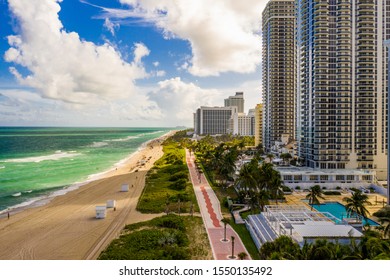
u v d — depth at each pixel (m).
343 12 128.62
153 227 66.81
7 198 103.38
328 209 83.12
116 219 74.81
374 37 127.62
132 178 135.38
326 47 129.50
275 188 82.12
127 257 50.06
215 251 53.84
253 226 62.19
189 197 92.62
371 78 127.19
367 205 84.94
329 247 37.03
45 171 162.75
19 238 62.97
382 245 36.56
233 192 100.88
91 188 116.69
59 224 72.00
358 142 127.44
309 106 136.00
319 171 112.25
